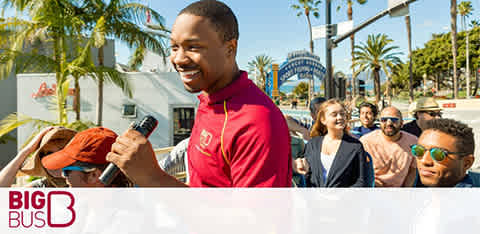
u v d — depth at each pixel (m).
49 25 8.14
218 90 0.96
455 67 27.72
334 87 7.71
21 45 8.26
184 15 0.89
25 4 7.95
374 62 36.25
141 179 0.91
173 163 2.78
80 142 1.22
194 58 0.89
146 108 11.98
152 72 11.95
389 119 2.74
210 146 0.96
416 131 3.72
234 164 0.90
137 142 0.89
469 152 1.21
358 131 3.84
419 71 55.38
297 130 3.25
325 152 2.45
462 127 1.22
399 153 2.77
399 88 76.00
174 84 11.88
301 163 2.29
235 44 0.97
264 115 0.88
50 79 12.25
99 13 9.07
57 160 1.21
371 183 2.29
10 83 15.98
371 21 6.67
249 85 0.98
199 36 0.88
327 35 7.55
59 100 8.30
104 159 1.23
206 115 1.02
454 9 27.41
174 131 11.94
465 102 5.14
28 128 12.18
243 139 0.87
